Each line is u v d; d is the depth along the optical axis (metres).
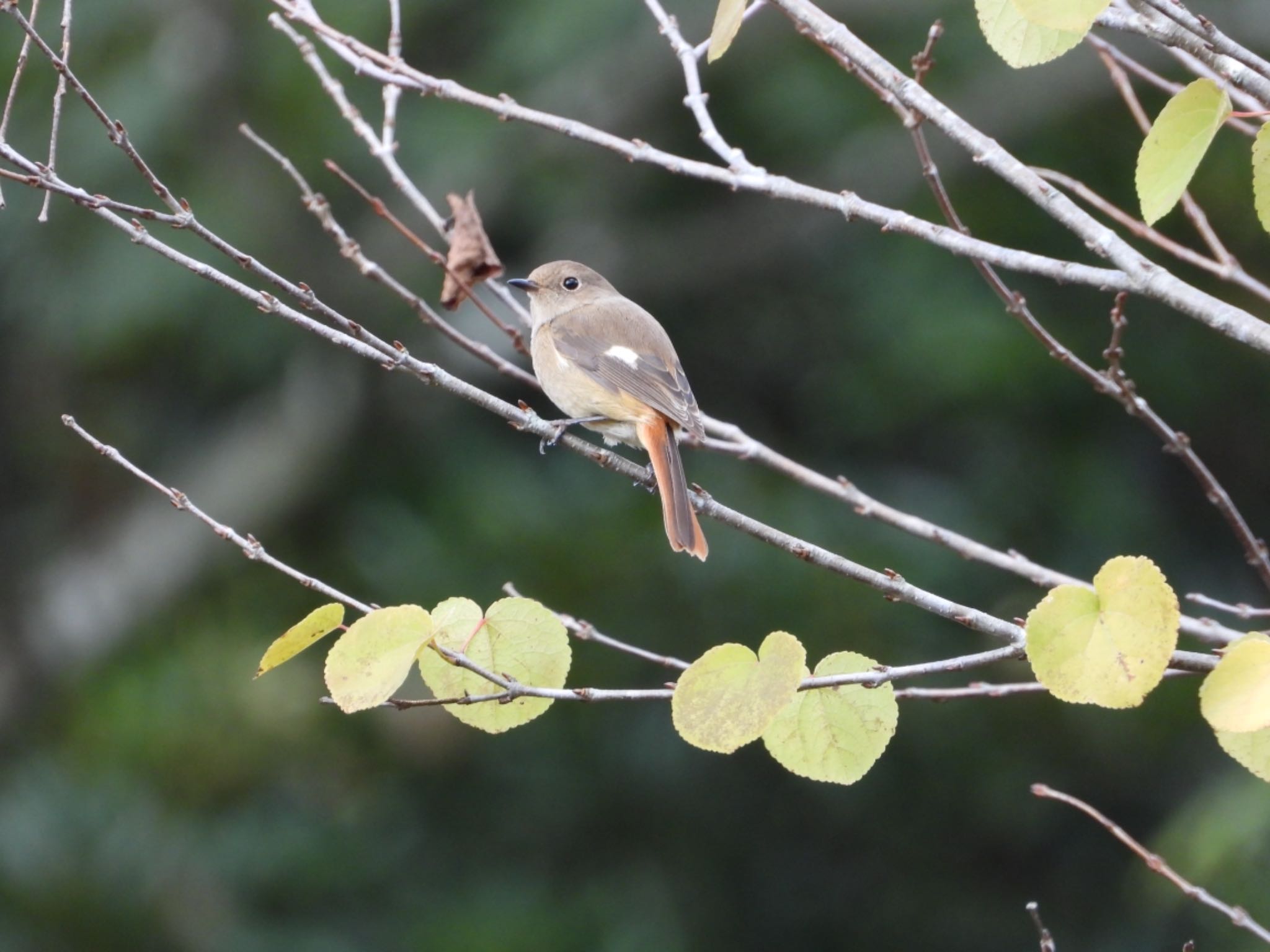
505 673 5.35
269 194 13.55
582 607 13.41
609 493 14.10
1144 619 4.46
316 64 7.44
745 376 15.37
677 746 13.62
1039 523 14.53
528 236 15.19
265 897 12.94
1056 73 14.16
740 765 14.11
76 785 12.98
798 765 5.23
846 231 14.94
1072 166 14.59
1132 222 6.46
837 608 13.40
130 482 15.01
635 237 15.24
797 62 14.66
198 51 13.52
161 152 13.53
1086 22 4.60
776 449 15.04
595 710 13.62
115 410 15.01
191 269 5.65
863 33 14.59
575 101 14.41
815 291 15.20
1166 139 4.89
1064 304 14.61
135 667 13.78
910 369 14.39
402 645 4.78
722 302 15.46
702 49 6.74
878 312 14.69
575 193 14.81
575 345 8.23
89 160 13.50
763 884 14.05
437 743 13.46
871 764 5.18
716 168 6.12
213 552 14.36
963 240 5.64
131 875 12.67
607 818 13.91
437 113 14.05
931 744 13.83
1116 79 6.72
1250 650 4.29
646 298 15.34
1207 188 13.78
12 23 13.66
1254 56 5.11
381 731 13.45
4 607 14.71
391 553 13.78
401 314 14.00
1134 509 14.70
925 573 13.79
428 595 13.54
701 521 13.71
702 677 4.80
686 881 13.90
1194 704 13.65
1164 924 13.76
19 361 14.74
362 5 13.60
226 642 13.59
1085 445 14.87
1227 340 14.70
